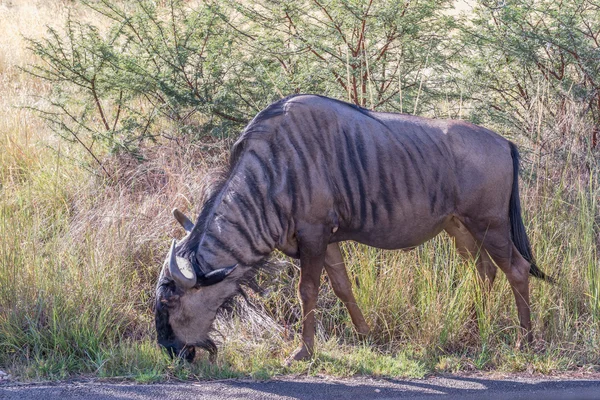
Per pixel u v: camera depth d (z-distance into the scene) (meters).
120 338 11.06
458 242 11.97
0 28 26.05
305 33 16.38
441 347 11.45
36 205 14.44
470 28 17.00
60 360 10.34
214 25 16.53
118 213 13.57
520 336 11.41
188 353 10.33
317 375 10.38
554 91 16.17
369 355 11.05
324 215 10.42
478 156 10.87
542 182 14.12
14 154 16.95
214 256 10.12
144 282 12.88
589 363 11.16
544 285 12.25
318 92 16.31
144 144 16.62
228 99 15.86
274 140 10.38
